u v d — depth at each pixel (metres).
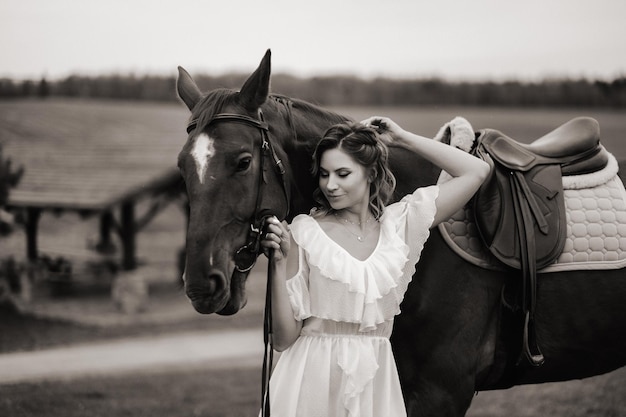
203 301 2.03
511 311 2.55
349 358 2.12
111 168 16.33
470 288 2.50
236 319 14.16
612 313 2.64
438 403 2.43
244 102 2.23
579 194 2.69
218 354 10.43
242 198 2.15
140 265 15.04
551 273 2.58
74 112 22.56
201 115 2.20
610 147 12.50
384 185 2.32
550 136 2.88
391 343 2.49
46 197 14.77
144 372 8.70
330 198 2.24
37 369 9.23
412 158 2.65
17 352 10.72
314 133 2.47
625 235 2.65
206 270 2.04
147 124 22.14
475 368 2.49
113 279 15.53
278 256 2.13
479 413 5.29
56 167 16.78
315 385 2.11
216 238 2.08
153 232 19.86
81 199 14.42
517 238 2.50
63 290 16.47
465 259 2.49
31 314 14.08
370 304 2.10
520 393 5.80
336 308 2.12
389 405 2.12
